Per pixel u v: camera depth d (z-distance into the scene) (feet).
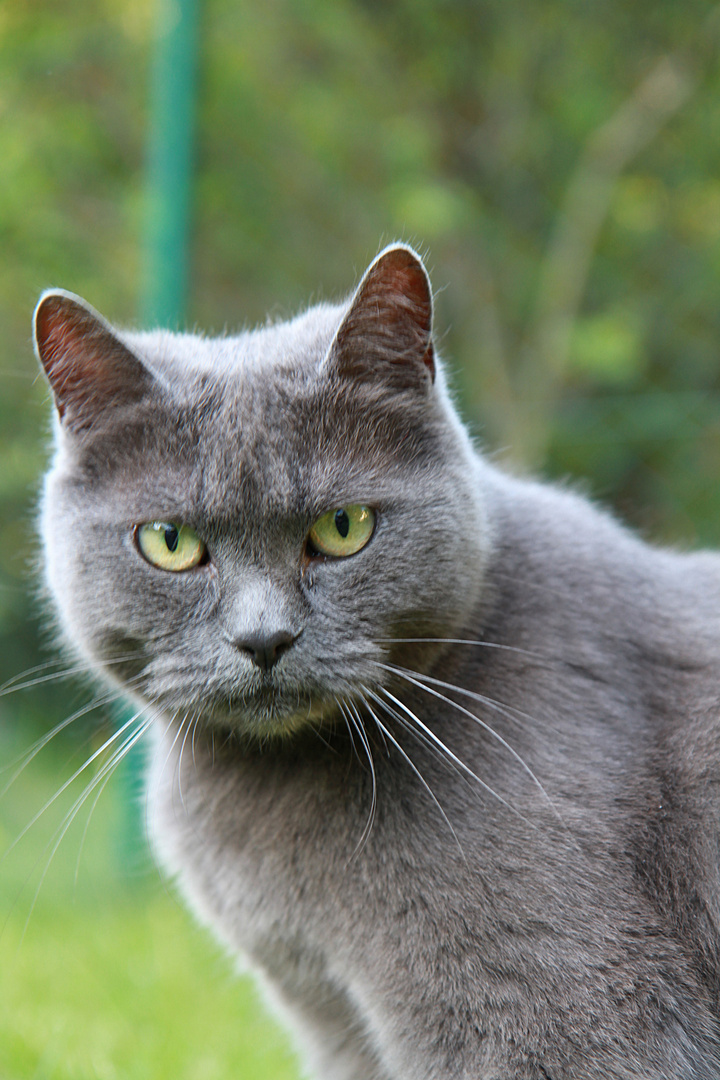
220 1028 2.71
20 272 3.74
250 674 2.09
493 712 2.18
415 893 2.13
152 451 2.16
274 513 2.12
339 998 2.27
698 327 4.07
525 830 2.11
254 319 3.72
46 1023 2.65
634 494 3.80
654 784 2.16
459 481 2.21
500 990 2.10
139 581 2.15
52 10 3.67
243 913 2.24
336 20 3.85
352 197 3.88
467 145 4.09
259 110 3.70
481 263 4.05
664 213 4.14
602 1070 2.08
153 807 2.35
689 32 4.01
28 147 3.65
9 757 3.90
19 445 3.84
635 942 2.09
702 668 2.25
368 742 2.18
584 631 2.23
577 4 4.02
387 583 2.15
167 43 3.12
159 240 3.14
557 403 3.92
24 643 4.01
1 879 3.25
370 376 2.18
